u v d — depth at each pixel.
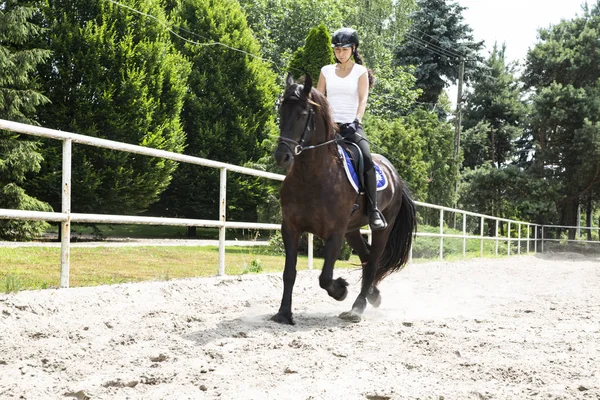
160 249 16.41
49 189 19.56
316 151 5.16
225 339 4.37
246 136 27.89
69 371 3.48
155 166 21.77
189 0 28.91
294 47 39.72
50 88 20.23
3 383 3.23
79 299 5.36
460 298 7.90
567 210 42.47
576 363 3.91
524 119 42.03
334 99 5.91
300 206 5.29
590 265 19.03
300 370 3.57
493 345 4.45
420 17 44.94
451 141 32.28
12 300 4.89
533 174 40.41
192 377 3.39
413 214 6.88
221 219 7.88
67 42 20.36
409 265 12.96
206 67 28.23
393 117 37.88
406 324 5.34
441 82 44.91
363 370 3.64
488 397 3.18
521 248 28.95
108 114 20.58
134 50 21.41
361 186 5.70
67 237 5.68
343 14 45.78
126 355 3.87
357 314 5.73
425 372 3.64
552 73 44.12
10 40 18.20
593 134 37.84
